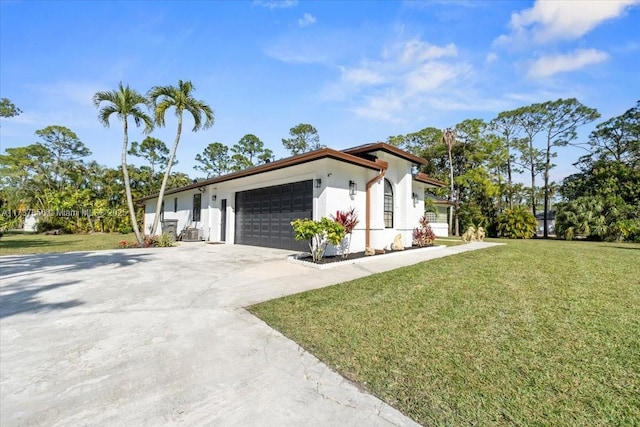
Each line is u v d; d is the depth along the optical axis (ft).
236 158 145.38
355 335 11.25
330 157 28.09
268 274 22.75
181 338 11.05
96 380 8.16
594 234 64.95
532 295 16.22
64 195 87.40
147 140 119.03
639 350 9.70
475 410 6.87
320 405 7.11
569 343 10.30
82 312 13.80
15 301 15.37
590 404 7.03
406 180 40.63
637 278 20.25
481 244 49.62
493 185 85.40
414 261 28.73
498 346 10.16
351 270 24.25
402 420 6.57
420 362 9.16
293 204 36.86
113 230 94.02
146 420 6.53
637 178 70.59
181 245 45.68
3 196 86.28
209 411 6.86
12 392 7.56
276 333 11.51
